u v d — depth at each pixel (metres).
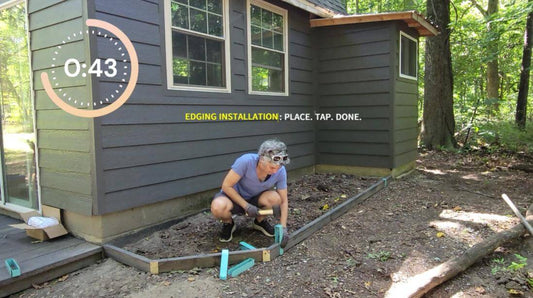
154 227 3.87
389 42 6.12
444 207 4.75
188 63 4.30
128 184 3.56
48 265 2.89
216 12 4.68
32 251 3.19
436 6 9.83
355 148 6.63
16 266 2.75
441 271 2.72
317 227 3.89
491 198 5.21
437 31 7.38
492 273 2.96
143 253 3.21
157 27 3.84
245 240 3.55
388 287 2.71
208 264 3.02
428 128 10.23
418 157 9.16
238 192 3.45
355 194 5.27
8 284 2.68
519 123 10.05
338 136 6.79
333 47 6.68
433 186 6.04
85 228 3.49
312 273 2.93
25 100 3.92
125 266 3.10
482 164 8.22
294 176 6.41
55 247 3.29
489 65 13.49
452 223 4.09
